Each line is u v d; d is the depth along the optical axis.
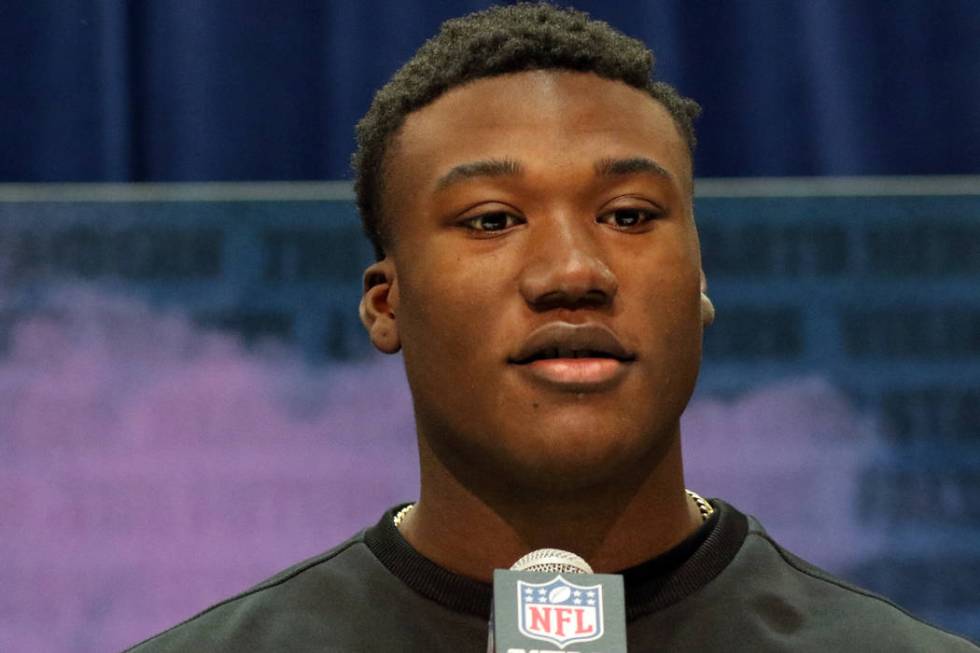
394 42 3.94
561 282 1.98
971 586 3.54
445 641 2.16
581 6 3.94
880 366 3.63
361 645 2.19
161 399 3.56
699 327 2.17
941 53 4.00
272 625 2.25
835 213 3.68
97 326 3.58
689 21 4.02
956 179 3.72
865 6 4.02
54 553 3.50
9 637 3.47
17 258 3.59
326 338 3.60
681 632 2.15
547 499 2.10
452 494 2.20
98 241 3.61
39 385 3.55
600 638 1.72
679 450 2.24
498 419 2.02
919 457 3.59
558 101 2.13
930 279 3.66
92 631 3.48
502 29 2.23
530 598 1.73
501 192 2.07
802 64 4.00
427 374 2.12
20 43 3.91
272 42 3.96
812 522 3.57
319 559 2.38
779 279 3.66
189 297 3.60
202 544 3.52
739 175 3.98
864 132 3.98
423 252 2.12
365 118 2.44
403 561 2.26
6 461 3.52
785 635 2.16
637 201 2.10
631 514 2.16
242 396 3.57
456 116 2.16
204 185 3.75
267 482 3.54
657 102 2.25
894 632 2.18
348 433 3.57
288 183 3.86
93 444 3.54
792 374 3.62
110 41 3.88
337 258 3.63
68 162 3.87
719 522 2.30
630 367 2.03
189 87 3.92
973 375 3.62
